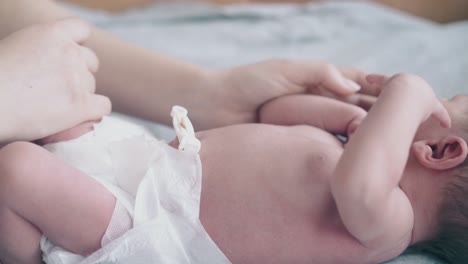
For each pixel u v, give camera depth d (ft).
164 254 2.08
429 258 2.44
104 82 3.04
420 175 2.34
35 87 2.18
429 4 7.13
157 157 2.22
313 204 2.21
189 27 5.63
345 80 2.83
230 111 3.03
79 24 2.47
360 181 1.93
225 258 2.14
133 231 2.04
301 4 7.02
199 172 2.21
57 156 2.25
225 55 4.90
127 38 5.19
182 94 3.02
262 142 2.41
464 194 2.25
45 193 2.01
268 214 2.21
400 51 4.96
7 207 2.03
